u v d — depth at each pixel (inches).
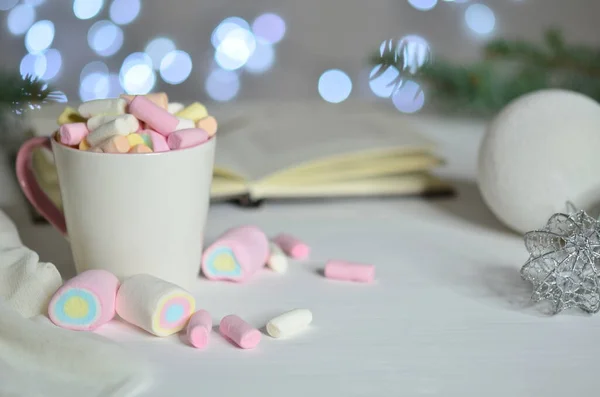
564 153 29.2
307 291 28.1
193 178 26.7
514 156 29.9
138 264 26.8
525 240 27.8
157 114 26.6
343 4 73.9
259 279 28.8
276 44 75.2
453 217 33.7
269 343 25.5
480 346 25.2
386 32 74.5
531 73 40.6
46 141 27.9
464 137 42.6
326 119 39.0
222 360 24.7
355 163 34.8
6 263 26.7
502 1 70.9
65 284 25.8
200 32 73.1
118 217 26.4
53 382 23.7
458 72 40.7
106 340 24.7
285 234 30.9
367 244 31.3
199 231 27.6
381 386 23.7
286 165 33.9
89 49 69.1
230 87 73.1
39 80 33.3
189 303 25.9
